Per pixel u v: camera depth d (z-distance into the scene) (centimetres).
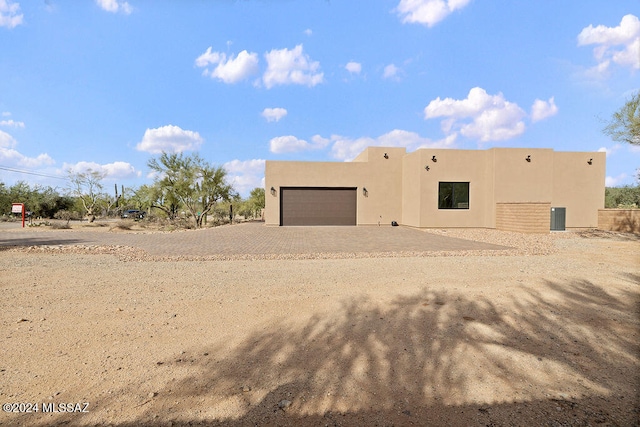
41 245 1201
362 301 492
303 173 2339
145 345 338
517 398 248
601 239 1426
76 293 534
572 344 345
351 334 368
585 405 239
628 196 3048
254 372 284
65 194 3753
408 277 655
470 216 2053
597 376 280
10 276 659
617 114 1315
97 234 1772
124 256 938
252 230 2006
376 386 262
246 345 340
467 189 2058
